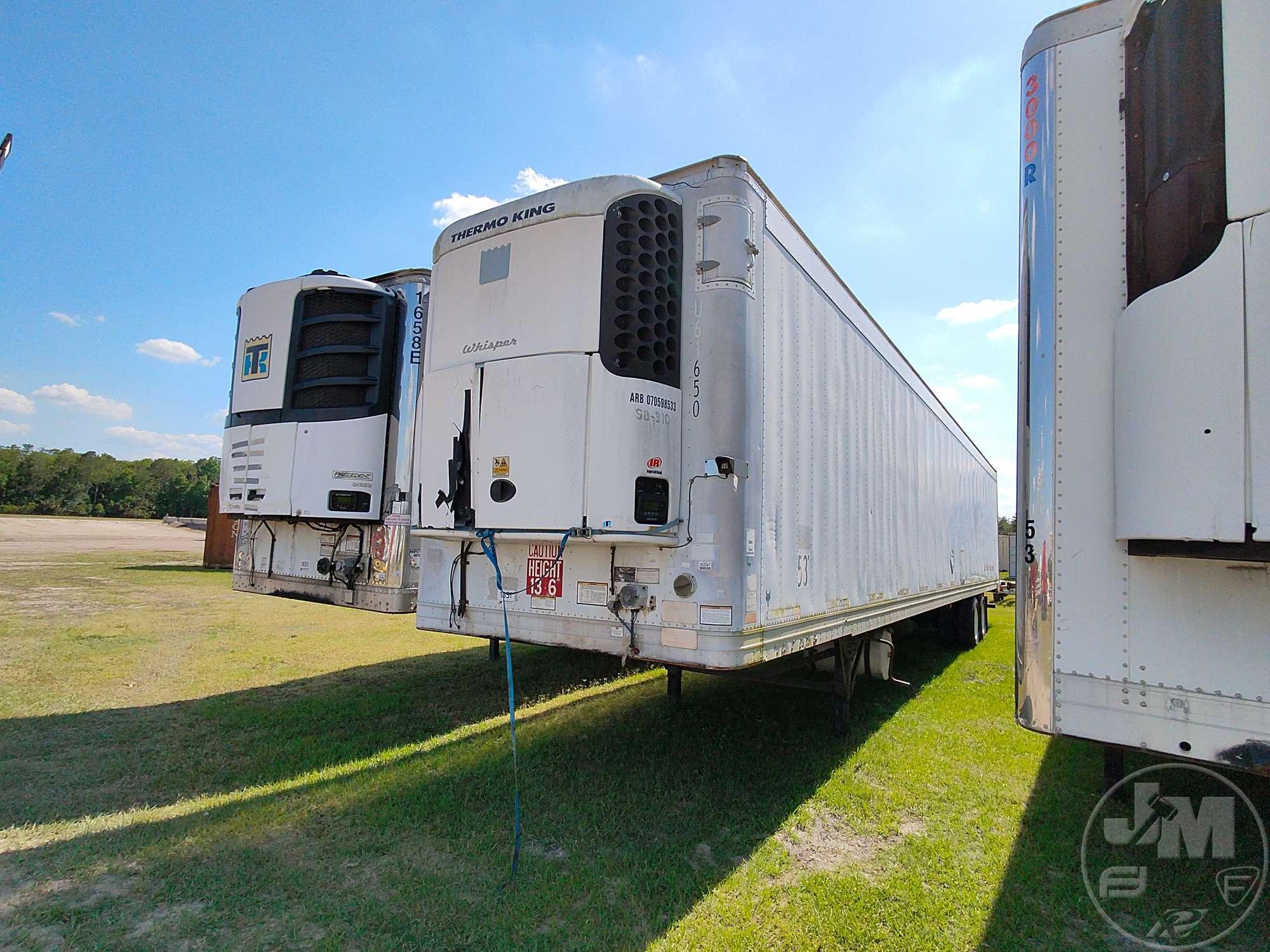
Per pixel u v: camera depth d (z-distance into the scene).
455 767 3.95
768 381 3.68
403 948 2.29
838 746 4.60
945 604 7.82
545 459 3.27
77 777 3.62
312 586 5.66
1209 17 2.17
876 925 2.53
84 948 2.22
